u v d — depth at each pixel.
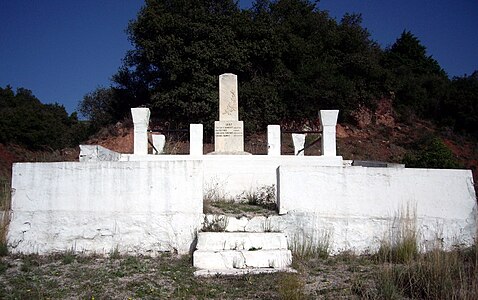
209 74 32.56
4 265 10.16
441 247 11.22
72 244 11.09
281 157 15.16
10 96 46.12
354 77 36.59
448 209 11.55
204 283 8.94
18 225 11.26
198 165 11.22
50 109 46.03
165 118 32.78
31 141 36.19
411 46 45.25
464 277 8.64
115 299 8.31
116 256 10.77
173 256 10.77
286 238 10.52
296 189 11.30
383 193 11.48
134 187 11.19
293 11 38.19
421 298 8.37
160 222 11.07
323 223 11.25
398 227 11.32
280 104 32.81
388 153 32.03
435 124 38.78
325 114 16.11
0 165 31.69
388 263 10.22
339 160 15.40
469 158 33.97
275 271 9.46
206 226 10.97
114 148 32.41
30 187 11.37
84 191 11.24
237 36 33.69
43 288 8.82
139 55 34.28
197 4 34.12
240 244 10.19
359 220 11.34
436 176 11.64
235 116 16.47
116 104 36.94
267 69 34.47
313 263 10.35
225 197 13.79
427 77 41.62
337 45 37.47
